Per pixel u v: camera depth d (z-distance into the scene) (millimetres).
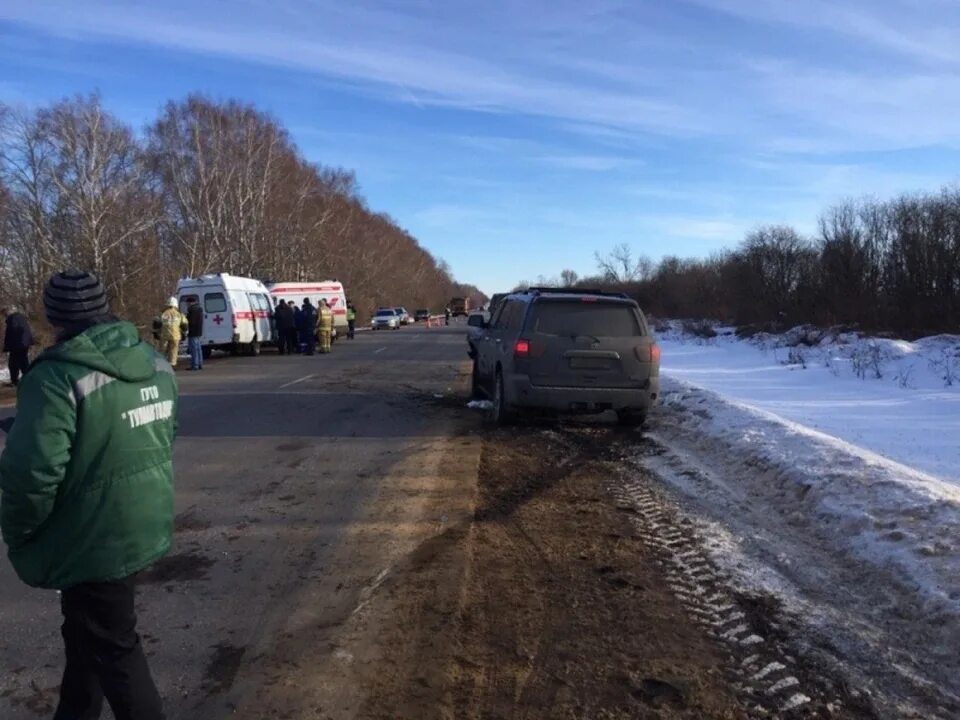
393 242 101875
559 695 3557
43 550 2617
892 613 4453
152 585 4766
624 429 10336
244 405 12430
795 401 13445
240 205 47844
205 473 7680
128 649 2791
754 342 27047
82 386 2555
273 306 27078
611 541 5703
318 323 25844
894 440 9367
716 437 9180
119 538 2674
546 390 9641
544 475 7738
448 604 4488
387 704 3434
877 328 24406
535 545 5605
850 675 3771
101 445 2605
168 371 2969
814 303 28953
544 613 4434
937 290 24172
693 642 4098
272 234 52250
